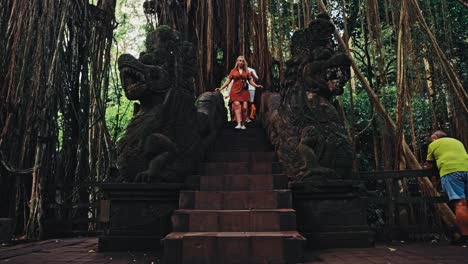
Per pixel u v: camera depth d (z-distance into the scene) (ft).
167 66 16.71
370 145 29.40
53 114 18.92
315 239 14.47
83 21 20.98
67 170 20.12
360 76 19.62
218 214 12.32
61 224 18.58
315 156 15.55
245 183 15.16
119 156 15.57
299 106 16.92
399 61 18.84
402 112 18.11
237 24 29.66
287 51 29.86
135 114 17.37
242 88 25.34
